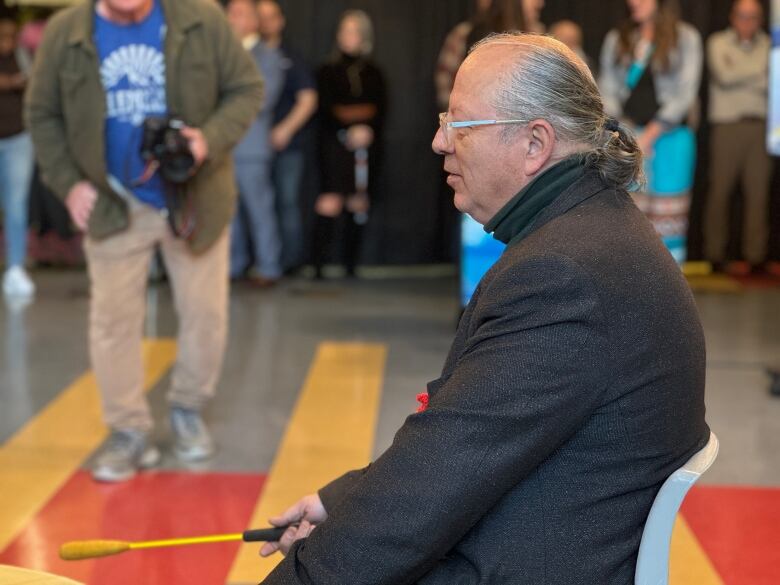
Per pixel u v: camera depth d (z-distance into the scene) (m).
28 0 9.51
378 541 1.86
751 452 4.92
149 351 6.65
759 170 9.45
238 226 9.19
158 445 4.93
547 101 1.95
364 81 9.06
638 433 1.89
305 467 4.67
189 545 3.87
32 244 9.88
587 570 1.89
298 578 1.93
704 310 8.16
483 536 1.92
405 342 7.02
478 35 6.66
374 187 9.32
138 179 4.25
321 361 6.47
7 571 2.12
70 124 4.18
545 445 1.84
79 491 4.38
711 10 9.70
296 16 9.63
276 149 9.08
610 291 1.85
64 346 6.78
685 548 3.88
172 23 4.21
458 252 7.21
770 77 6.77
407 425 1.91
